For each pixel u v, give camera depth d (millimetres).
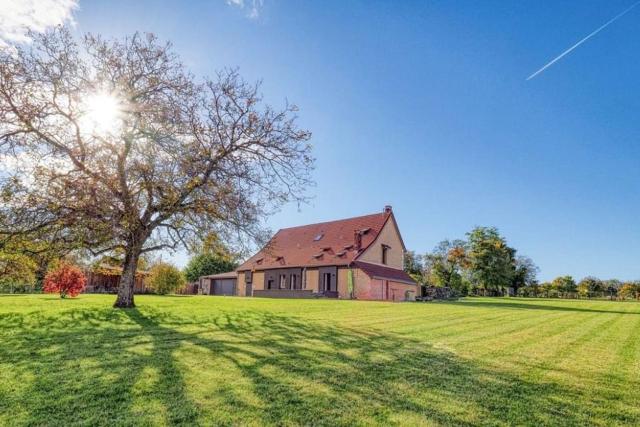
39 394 3662
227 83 14539
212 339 6723
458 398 3967
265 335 7375
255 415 3318
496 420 3438
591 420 3520
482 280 55312
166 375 4363
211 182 13641
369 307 16562
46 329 7598
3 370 4449
